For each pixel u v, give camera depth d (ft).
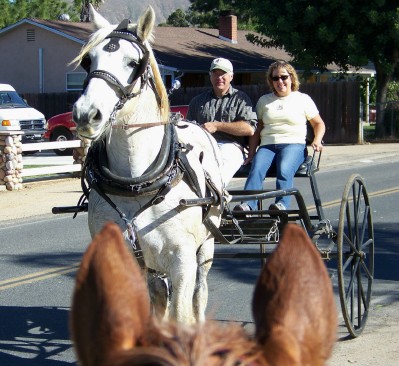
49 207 49.37
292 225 6.79
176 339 5.22
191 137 19.63
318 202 23.11
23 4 179.63
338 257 21.59
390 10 91.71
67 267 31.99
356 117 99.35
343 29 95.14
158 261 17.63
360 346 21.62
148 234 17.33
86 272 6.18
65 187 59.16
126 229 17.26
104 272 6.07
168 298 19.10
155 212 17.31
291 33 96.17
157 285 18.98
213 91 23.71
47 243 37.24
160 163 17.46
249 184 22.82
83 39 118.11
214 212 19.20
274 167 23.88
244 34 147.02
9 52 125.90
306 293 6.05
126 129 17.16
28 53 123.95
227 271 30.45
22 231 40.88
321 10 92.68
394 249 34.12
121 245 6.39
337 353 20.97
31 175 59.72
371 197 49.37
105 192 17.60
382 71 99.60
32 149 60.39
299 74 126.82
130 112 17.13
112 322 5.71
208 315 7.13
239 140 23.65
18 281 29.66
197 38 134.72
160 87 17.92
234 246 34.01
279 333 5.65
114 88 16.74
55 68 121.90
